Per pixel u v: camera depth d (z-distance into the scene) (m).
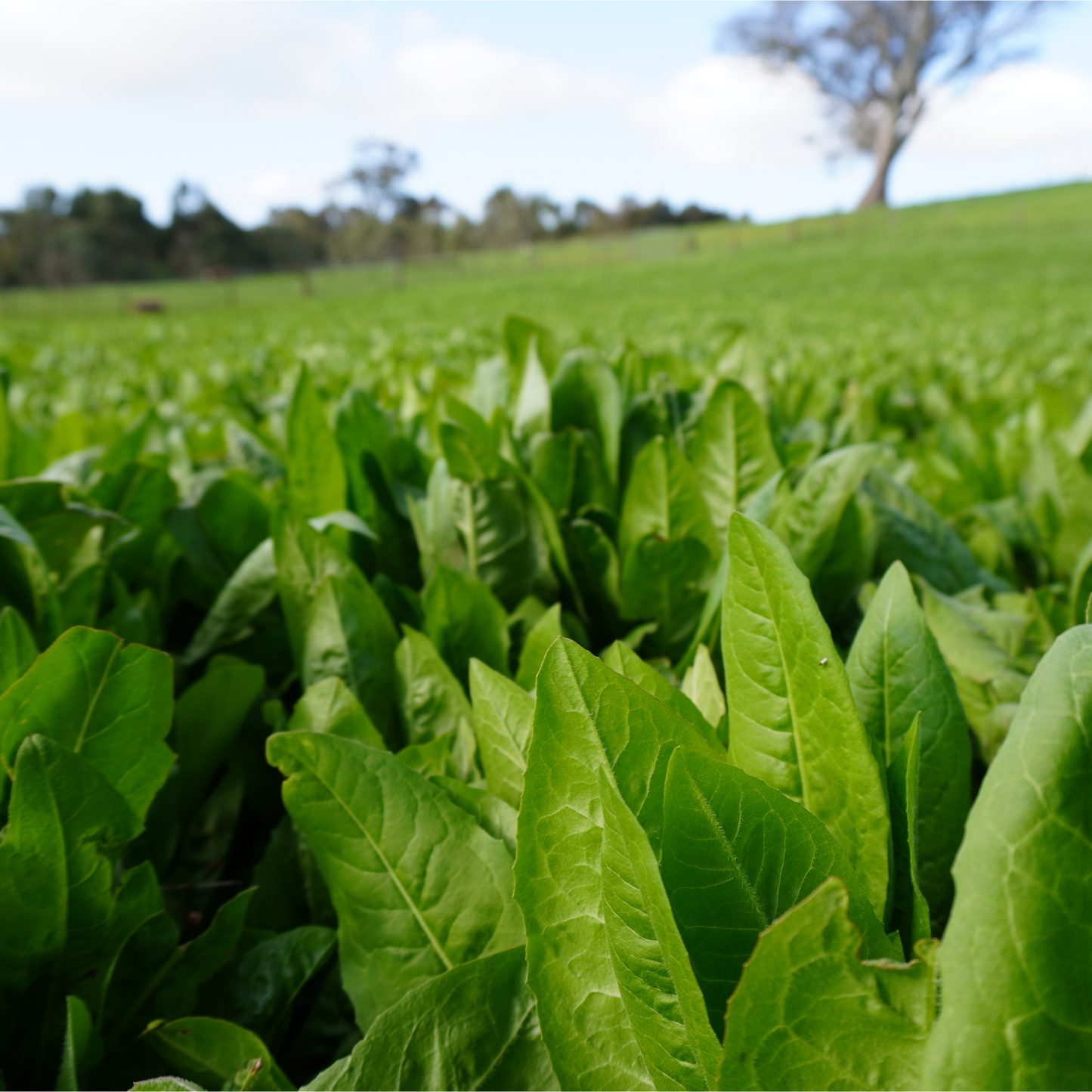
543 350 2.07
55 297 48.88
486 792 0.86
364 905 0.82
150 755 0.88
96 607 1.42
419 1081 0.70
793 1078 0.51
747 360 2.42
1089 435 2.11
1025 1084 0.48
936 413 3.82
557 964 0.66
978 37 56.56
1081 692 0.50
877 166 64.75
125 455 1.95
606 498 1.65
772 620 0.65
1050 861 0.48
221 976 0.93
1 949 0.77
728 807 0.56
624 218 85.38
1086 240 38.72
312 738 0.80
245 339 11.56
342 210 88.88
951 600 1.32
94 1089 0.83
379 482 1.67
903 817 0.65
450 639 1.25
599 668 0.59
